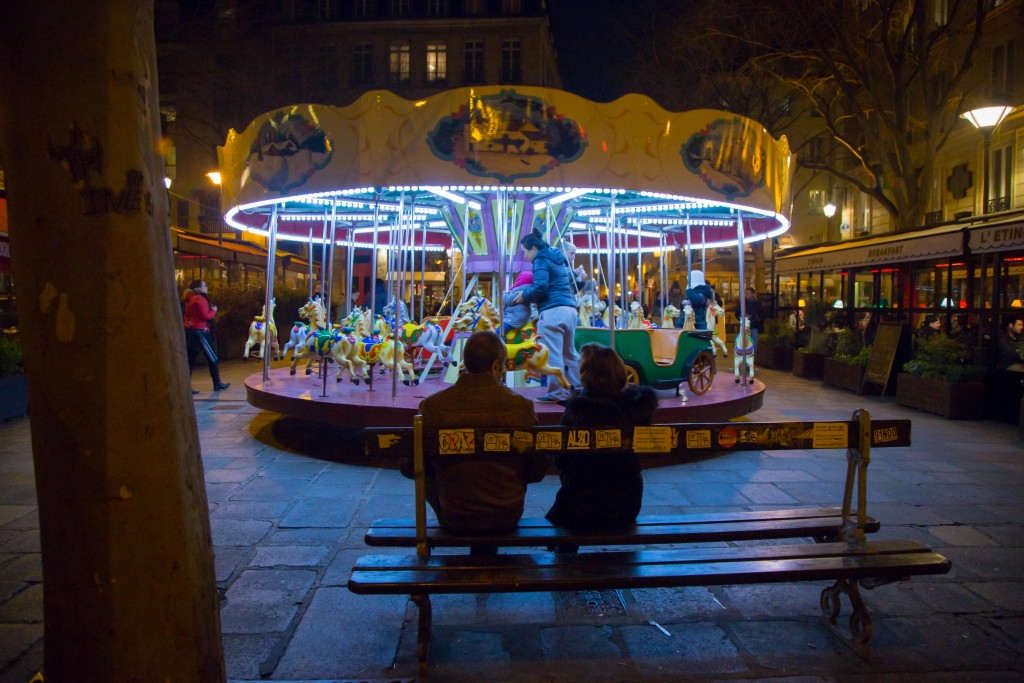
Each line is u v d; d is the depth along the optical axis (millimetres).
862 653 3020
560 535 3186
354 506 5137
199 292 11102
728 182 6699
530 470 3275
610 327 7266
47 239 1764
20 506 5102
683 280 25672
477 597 3619
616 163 6121
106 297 1787
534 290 6852
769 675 2869
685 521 3451
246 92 28172
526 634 3215
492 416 3086
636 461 3410
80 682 1869
